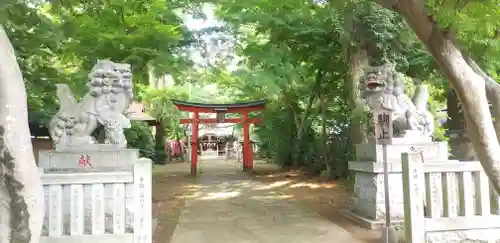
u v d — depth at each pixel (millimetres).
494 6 3652
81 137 6438
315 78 13969
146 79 10219
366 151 7473
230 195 11430
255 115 20281
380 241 6043
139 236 4457
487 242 5301
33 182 2395
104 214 4496
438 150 7188
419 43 8555
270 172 17250
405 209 5227
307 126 16562
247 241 6391
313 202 9898
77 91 8930
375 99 7410
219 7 11625
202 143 31203
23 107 2367
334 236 6582
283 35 10203
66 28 8078
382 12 8195
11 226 2373
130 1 8195
